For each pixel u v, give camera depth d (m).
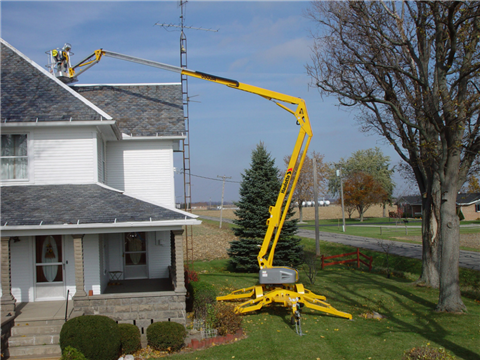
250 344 11.63
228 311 12.69
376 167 81.56
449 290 15.16
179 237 13.13
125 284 16.48
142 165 18.42
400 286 20.09
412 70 18.56
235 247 25.58
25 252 14.02
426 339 11.99
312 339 12.04
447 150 15.40
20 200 13.66
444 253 15.40
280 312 15.21
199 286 15.08
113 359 10.43
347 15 17.61
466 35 14.63
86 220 12.47
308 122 14.83
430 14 15.28
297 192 69.12
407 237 40.19
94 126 15.27
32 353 11.27
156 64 17.14
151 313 12.67
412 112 18.11
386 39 17.89
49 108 15.15
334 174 80.88
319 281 21.67
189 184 20.48
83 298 12.39
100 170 16.31
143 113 19.33
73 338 10.22
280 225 14.78
